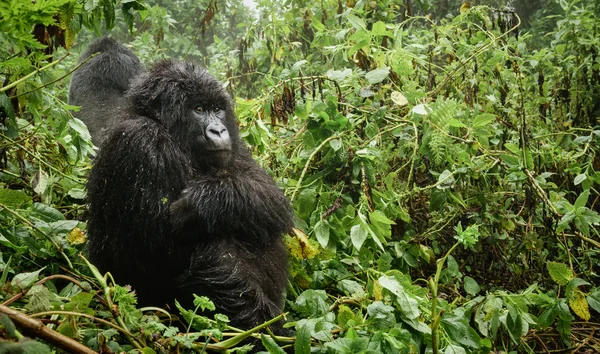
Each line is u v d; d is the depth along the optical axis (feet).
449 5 32.58
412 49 21.13
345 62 22.17
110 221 13.21
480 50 19.33
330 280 14.75
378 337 10.42
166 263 13.23
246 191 13.12
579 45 23.09
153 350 9.20
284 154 17.70
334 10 23.53
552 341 16.11
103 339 8.96
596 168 19.01
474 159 17.25
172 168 13.37
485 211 17.28
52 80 14.07
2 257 12.27
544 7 35.22
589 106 22.03
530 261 18.26
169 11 38.11
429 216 17.03
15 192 12.62
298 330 10.39
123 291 9.91
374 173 16.97
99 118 23.38
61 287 13.14
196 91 14.40
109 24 15.03
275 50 23.36
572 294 14.05
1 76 15.51
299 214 15.88
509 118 19.86
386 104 18.72
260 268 13.01
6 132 13.66
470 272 18.21
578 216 15.55
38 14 8.38
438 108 16.79
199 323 10.45
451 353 11.30
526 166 16.76
